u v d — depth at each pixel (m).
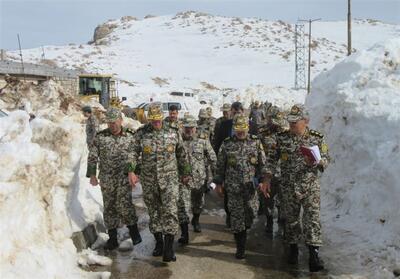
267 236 7.21
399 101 7.40
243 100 45.06
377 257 5.59
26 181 4.82
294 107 5.66
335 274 5.50
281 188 5.83
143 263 5.93
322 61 103.56
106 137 6.29
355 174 7.25
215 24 139.38
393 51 8.66
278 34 130.00
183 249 6.55
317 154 5.42
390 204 6.08
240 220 6.02
